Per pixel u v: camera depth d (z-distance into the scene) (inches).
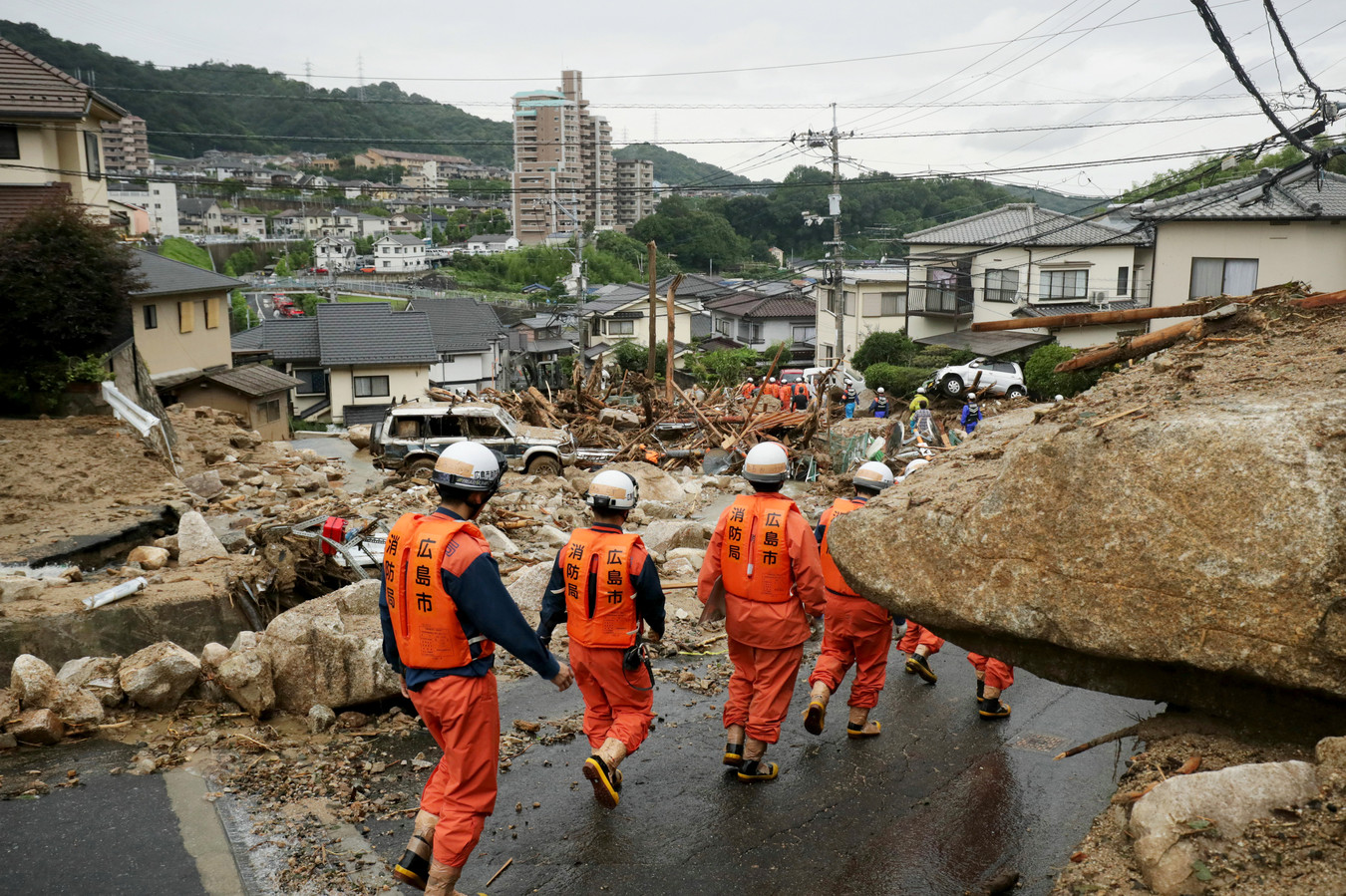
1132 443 151.9
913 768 214.8
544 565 316.2
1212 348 222.7
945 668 290.0
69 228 576.1
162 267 1170.6
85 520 385.4
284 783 189.5
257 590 280.8
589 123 4891.7
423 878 147.3
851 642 226.8
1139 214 1087.6
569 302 2842.0
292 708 222.5
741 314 2300.7
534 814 188.7
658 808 192.9
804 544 200.1
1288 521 135.9
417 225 6240.2
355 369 1820.9
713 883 164.9
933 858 174.1
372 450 679.7
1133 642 150.3
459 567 144.2
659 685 268.1
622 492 188.5
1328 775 130.0
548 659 152.9
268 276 4397.1
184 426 787.4
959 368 1198.3
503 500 489.1
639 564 184.9
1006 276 1459.2
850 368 1569.9
